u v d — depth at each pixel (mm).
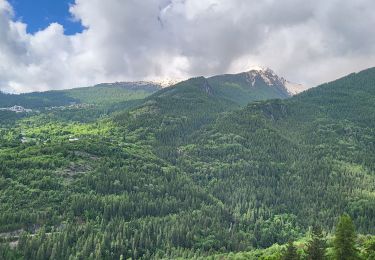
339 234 149500
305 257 171750
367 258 163875
